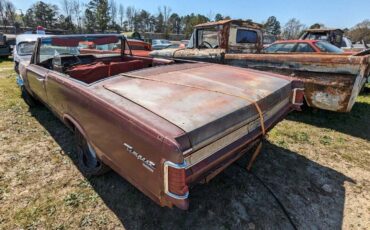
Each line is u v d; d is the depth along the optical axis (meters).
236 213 2.18
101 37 3.84
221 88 2.15
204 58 5.16
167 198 1.49
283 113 2.49
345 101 3.68
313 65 3.84
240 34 5.55
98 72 3.10
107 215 2.17
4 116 4.27
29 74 3.69
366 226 2.06
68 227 2.05
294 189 2.49
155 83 2.18
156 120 1.58
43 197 2.36
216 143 1.70
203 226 2.06
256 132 2.05
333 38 9.78
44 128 3.83
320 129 3.95
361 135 3.75
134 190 2.46
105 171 2.50
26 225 2.06
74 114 2.33
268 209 2.23
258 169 2.81
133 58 4.14
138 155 1.61
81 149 2.69
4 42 13.11
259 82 2.45
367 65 3.93
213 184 2.54
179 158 1.40
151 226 2.06
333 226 2.06
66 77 2.53
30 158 2.99
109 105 1.81
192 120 1.59
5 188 2.47
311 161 3.00
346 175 2.73
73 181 2.59
